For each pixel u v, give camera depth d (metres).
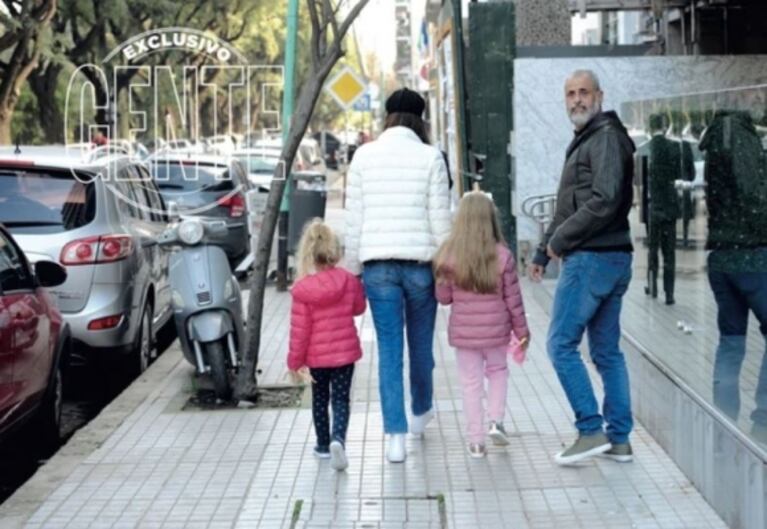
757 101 6.56
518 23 19.09
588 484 7.70
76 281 10.84
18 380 8.54
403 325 8.38
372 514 7.29
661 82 17.08
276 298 16.98
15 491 8.19
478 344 8.33
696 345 7.66
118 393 12.02
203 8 45.16
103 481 8.07
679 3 18.97
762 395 6.37
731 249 6.96
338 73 23.92
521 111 17.44
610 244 7.80
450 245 8.22
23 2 31.92
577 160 7.80
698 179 7.75
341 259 8.39
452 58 18.56
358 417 9.59
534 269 8.18
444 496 7.57
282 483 7.95
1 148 11.84
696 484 7.49
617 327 8.08
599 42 28.27
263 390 10.64
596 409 8.05
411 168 8.25
